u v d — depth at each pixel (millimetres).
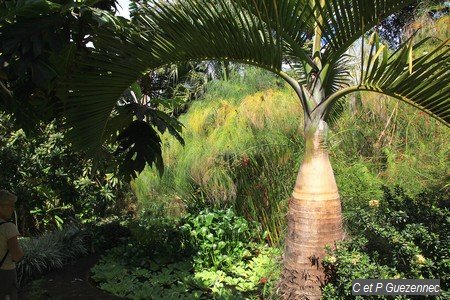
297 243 3641
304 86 3803
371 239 3652
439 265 3312
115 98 3295
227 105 7020
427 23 6602
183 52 3098
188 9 2924
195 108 7355
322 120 3598
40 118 3736
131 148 4375
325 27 3240
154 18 2949
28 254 5586
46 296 4848
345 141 5770
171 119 4098
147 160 4367
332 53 3387
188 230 5766
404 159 5586
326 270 3516
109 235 6891
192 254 5637
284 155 5641
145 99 5227
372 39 3020
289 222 3744
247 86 7336
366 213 3803
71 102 3295
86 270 5801
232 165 6070
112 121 3951
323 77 3555
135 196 8453
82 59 3004
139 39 2977
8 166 6660
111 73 3094
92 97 3248
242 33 3098
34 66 2748
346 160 5508
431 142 5602
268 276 4500
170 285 5023
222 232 5531
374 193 4863
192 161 6398
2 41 2703
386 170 5543
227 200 6348
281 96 6172
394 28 8281
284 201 5379
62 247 6223
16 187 6695
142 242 5820
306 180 3631
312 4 3602
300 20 3348
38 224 7633
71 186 7555
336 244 3539
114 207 8516
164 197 7250
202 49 3121
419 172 5289
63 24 2883
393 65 2971
